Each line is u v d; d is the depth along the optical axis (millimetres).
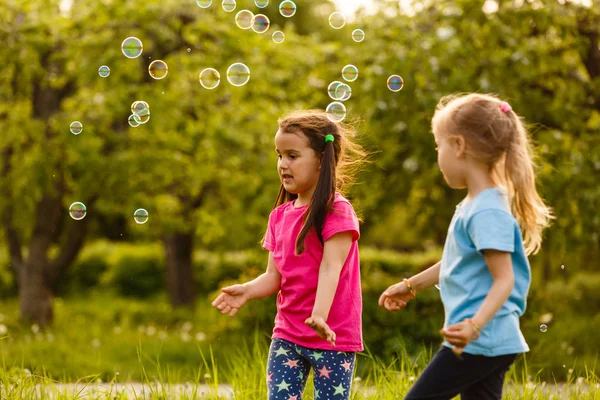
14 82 9422
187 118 9547
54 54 9070
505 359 2672
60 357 7320
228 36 9344
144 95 8906
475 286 2666
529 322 7426
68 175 9500
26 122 8953
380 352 6883
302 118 3113
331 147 3076
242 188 9609
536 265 11000
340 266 2957
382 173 8336
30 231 9781
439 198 9320
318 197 2994
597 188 7613
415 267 12125
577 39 8016
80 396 4258
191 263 12312
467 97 2844
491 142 2746
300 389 3021
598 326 7828
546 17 7852
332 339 2797
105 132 9109
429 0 8516
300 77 9781
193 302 12195
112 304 14555
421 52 7816
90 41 8797
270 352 3076
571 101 7977
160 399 4324
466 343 2525
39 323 9695
